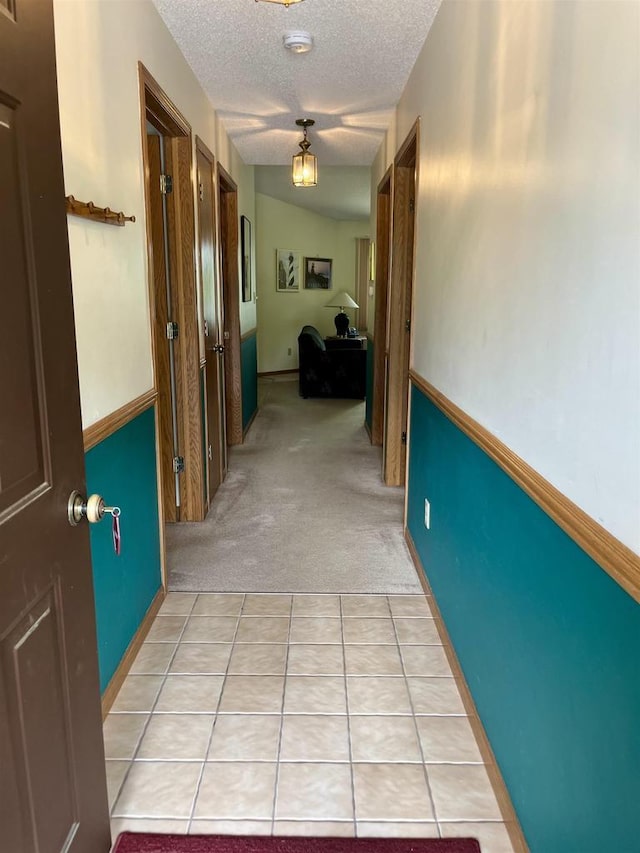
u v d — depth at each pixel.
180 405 3.35
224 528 3.36
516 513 1.39
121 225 1.96
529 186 1.32
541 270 1.25
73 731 1.18
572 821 1.07
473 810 1.51
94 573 1.75
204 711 1.86
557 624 1.14
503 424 1.51
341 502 3.80
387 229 4.80
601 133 0.98
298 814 1.49
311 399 7.61
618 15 0.92
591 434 1.01
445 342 2.23
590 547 0.98
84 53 1.69
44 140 1.04
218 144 3.95
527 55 1.34
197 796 1.55
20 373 0.96
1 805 0.91
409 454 3.13
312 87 3.36
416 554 2.88
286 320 9.41
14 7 0.93
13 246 0.94
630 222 0.88
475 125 1.80
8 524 0.92
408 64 2.99
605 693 0.94
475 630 1.78
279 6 2.40
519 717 1.38
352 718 1.83
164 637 2.26
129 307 2.10
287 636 2.28
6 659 0.92
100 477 1.80
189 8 2.41
